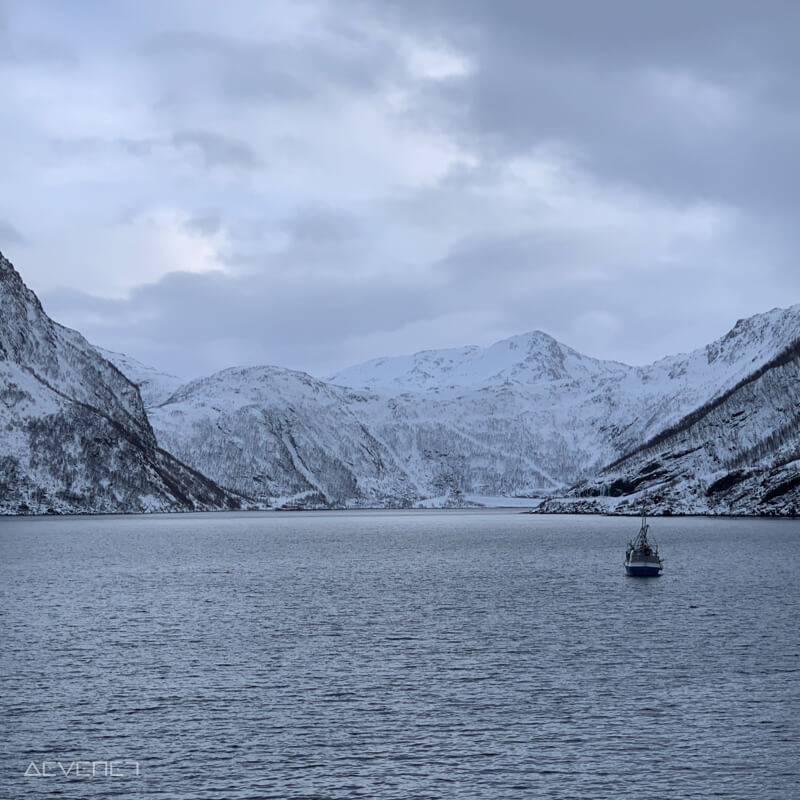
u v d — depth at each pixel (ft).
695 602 303.27
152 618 272.10
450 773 141.49
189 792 134.41
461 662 209.67
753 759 146.51
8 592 334.24
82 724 162.61
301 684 189.67
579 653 218.59
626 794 134.10
